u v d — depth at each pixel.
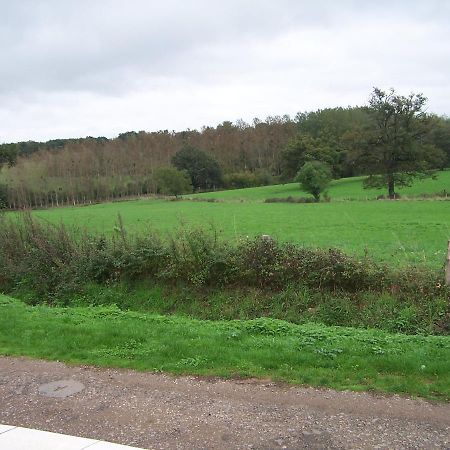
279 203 54.41
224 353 7.30
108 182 95.00
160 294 13.45
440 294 11.06
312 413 5.16
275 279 12.53
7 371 6.78
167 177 77.38
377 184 63.19
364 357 7.12
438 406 5.35
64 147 102.75
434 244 19.48
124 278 14.27
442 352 7.34
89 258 14.75
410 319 10.60
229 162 114.19
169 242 14.29
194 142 117.00
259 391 5.83
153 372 6.59
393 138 61.16
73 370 6.76
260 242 13.05
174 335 8.53
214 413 5.18
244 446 4.47
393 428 4.80
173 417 5.09
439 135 76.94
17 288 15.19
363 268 11.92
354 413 5.16
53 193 84.44
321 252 12.59
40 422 5.07
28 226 17.20
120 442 4.59
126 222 35.31
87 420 5.08
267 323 9.36
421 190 67.12
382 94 61.69
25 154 97.69
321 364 6.87
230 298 12.58
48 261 15.37
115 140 109.56
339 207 44.22
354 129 67.19
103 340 8.22
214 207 51.34
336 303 11.55
